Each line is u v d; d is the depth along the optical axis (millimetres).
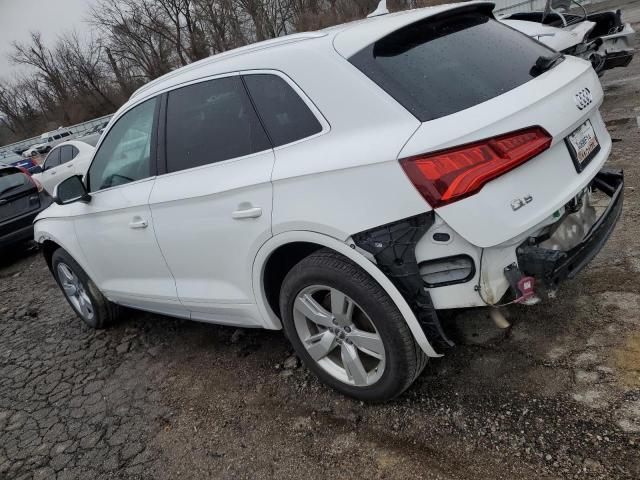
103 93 48875
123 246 3352
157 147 3008
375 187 2043
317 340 2600
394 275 2098
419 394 2555
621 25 6242
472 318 2980
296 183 2264
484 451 2143
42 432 3066
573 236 2330
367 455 2289
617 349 2463
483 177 1902
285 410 2723
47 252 4418
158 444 2713
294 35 2545
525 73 2279
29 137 58406
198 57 37000
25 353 4238
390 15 2594
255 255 2553
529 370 2504
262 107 2473
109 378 3514
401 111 2057
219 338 3664
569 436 2100
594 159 2375
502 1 19406
